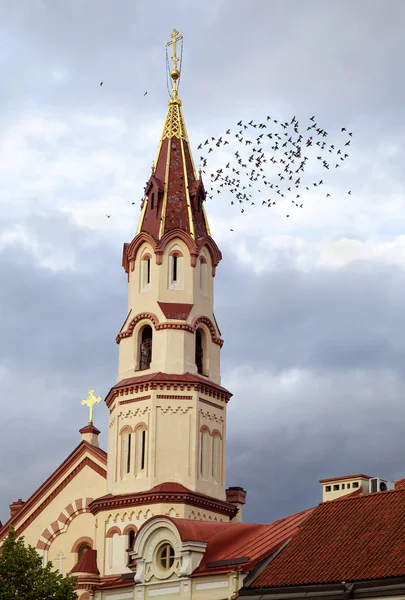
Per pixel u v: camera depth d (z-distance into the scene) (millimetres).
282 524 76312
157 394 92688
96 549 92125
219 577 71188
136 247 97688
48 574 78625
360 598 63375
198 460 92250
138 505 90500
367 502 71375
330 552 67750
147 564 75625
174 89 103938
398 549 65125
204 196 100312
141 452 92500
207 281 98062
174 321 94562
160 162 100875
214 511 92000
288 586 66438
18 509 101812
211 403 94562
